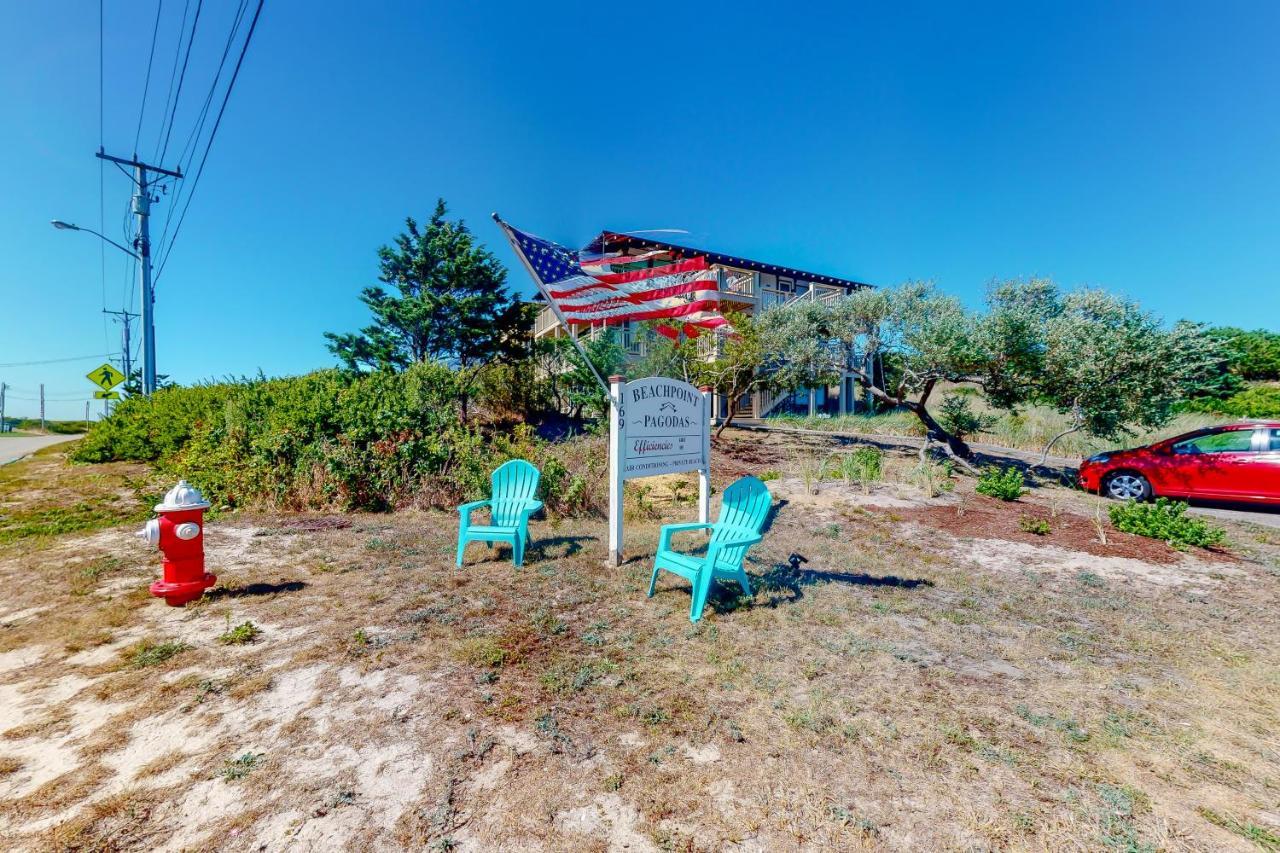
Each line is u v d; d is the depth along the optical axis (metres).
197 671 3.09
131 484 9.35
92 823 1.97
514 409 16.12
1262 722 2.76
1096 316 9.52
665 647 3.47
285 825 1.98
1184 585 4.84
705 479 5.73
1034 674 3.23
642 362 15.66
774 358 13.42
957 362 10.37
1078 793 2.21
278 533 6.14
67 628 3.62
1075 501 8.45
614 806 2.10
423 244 15.02
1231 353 9.58
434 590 4.43
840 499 7.91
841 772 2.31
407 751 2.40
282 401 9.13
